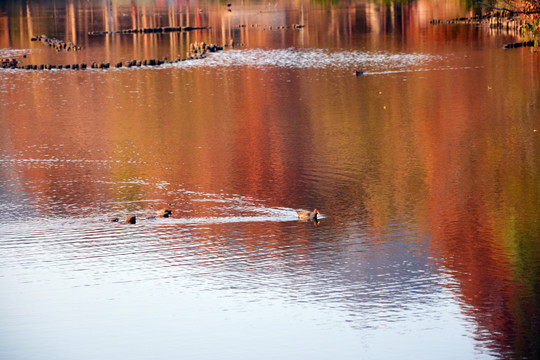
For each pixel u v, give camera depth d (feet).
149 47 414.21
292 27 489.67
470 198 145.79
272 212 140.36
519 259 115.44
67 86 294.87
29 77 319.47
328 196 149.07
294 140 197.88
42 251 122.11
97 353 91.25
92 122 227.81
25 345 93.25
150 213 140.97
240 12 601.62
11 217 139.33
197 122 224.74
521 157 174.70
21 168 174.91
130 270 114.32
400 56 352.69
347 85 281.74
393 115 226.17
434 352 89.66
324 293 105.50
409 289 106.11
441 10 545.03
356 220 134.92
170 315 100.22
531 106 231.91
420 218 135.13
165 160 180.34
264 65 338.54
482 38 403.54
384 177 161.48
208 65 343.26
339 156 179.52
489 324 95.66
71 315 100.63
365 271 112.27
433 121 215.92
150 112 241.96
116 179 164.76
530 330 94.02
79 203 147.64
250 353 90.38
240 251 121.08
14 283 110.22
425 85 275.59
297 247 122.42
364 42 408.67
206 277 111.45
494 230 128.26
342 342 92.38
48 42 444.96
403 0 626.23
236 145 194.08
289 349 91.40
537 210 137.69
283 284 108.58
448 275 110.42
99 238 127.95
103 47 418.92
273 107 244.63
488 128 204.95
